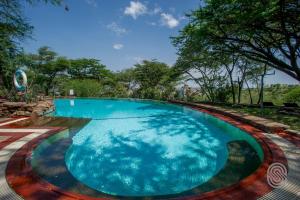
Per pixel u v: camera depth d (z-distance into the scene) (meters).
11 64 15.11
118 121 13.19
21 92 14.95
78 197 3.74
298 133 7.51
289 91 20.30
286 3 9.88
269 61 13.77
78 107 20.95
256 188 3.98
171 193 4.86
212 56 16.41
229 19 11.78
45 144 7.25
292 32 12.04
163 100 24.31
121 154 7.52
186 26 14.23
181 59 21.97
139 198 4.62
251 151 7.27
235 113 11.73
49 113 15.23
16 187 4.08
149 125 12.14
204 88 23.70
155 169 6.25
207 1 11.59
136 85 34.56
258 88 20.53
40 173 5.33
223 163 6.53
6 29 14.29
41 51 39.25
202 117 14.12
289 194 3.79
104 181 5.43
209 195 3.74
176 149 8.08
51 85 39.72
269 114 11.93
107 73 42.00
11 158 5.54
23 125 9.74
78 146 8.02
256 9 9.98
